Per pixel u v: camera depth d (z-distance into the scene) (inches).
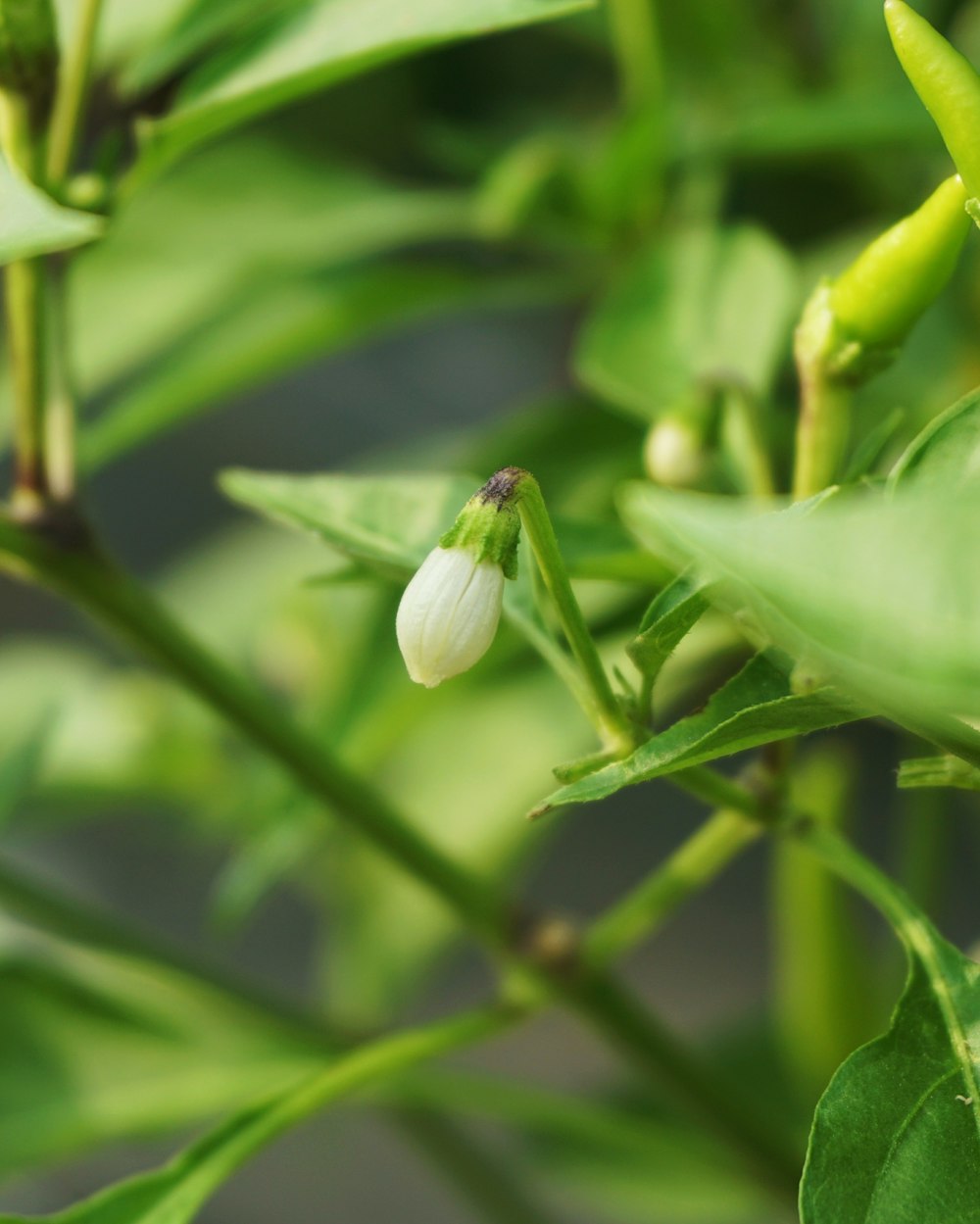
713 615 12.7
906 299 10.8
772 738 10.1
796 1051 15.9
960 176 10.4
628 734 10.6
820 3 16.9
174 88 14.1
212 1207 28.1
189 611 19.3
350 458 27.9
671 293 13.2
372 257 16.7
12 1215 11.1
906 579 9.2
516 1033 28.6
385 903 18.6
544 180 14.9
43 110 11.6
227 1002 14.0
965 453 9.9
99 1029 14.0
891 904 10.8
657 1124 17.6
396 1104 16.1
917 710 9.6
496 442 15.5
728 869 29.9
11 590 30.4
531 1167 17.9
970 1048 10.5
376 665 13.9
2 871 13.7
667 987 28.4
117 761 17.8
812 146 14.2
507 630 13.4
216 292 16.3
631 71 14.5
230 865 28.5
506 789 17.3
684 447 12.1
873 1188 10.2
